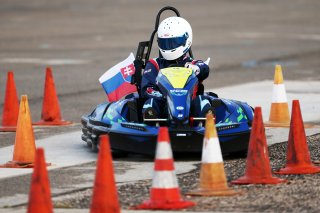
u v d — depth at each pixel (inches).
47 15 6875.0
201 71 1652.3
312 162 1494.8
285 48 4180.6
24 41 4623.5
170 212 1168.2
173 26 1660.9
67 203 1251.2
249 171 1346.0
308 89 2635.3
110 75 1753.2
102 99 2487.7
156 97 1601.9
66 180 1406.3
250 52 3981.3
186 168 1488.7
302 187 1307.8
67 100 2466.8
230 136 1530.5
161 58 1692.9
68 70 3245.6
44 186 1079.6
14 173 1471.5
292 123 1424.7
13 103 1999.3
